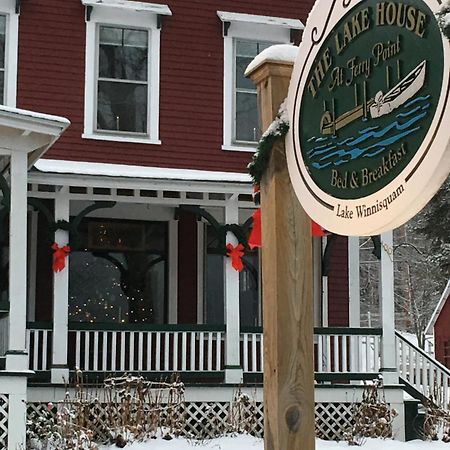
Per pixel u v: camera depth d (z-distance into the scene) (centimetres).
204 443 1145
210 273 1529
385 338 1345
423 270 4175
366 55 331
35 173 1232
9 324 1030
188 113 1483
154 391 1220
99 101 1446
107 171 1276
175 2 1505
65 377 1223
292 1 1558
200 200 1328
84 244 1470
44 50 1426
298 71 385
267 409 402
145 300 1486
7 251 1395
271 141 400
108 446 1101
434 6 288
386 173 315
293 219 404
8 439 998
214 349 1466
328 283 1556
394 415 1275
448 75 279
